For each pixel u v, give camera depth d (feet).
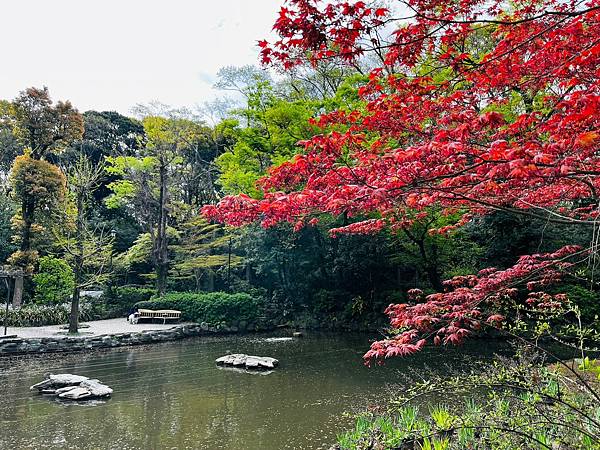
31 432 19.57
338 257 56.49
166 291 66.64
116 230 76.89
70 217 47.03
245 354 39.24
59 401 24.26
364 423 16.42
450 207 12.44
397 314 12.09
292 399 24.82
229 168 55.47
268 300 64.64
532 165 6.16
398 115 10.98
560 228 33.94
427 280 56.18
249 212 9.47
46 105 55.88
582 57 7.66
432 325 11.19
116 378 29.81
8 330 44.47
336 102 42.57
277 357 37.73
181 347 43.11
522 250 35.76
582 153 7.50
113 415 22.00
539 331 11.73
